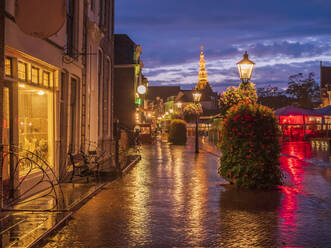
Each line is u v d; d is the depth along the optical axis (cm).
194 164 1716
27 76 888
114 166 1409
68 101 1197
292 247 549
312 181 1193
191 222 681
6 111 801
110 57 2033
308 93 7781
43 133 1009
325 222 682
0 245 525
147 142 3700
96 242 567
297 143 3422
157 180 1193
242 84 1352
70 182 1108
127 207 798
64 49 1099
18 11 739
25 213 703
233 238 588
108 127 1998
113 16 2091
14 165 807
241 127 1029
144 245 554
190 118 2509
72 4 1273
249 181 1021
